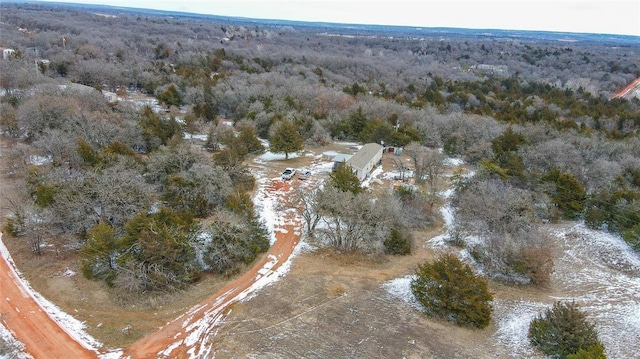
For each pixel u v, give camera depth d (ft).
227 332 86.17
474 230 132.57
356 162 168.14
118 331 86.63
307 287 103.35
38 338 83.56
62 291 97.66
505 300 102.17
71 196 116.26
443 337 87.30
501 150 181.27
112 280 98.94
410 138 213.25
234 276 107.14
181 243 101.50
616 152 177.06
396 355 81.10
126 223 109.09
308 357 79.66
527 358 81.71
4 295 95.35
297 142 191.83
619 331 90.53
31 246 112.27
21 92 213.05
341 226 126.21
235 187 148.77
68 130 168.14
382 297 100.73
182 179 132.87
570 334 80.69
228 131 201.05
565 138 193.16
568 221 141.90
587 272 115.75
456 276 91.76
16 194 132.26
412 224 136.36
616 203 134.31
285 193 157.38
